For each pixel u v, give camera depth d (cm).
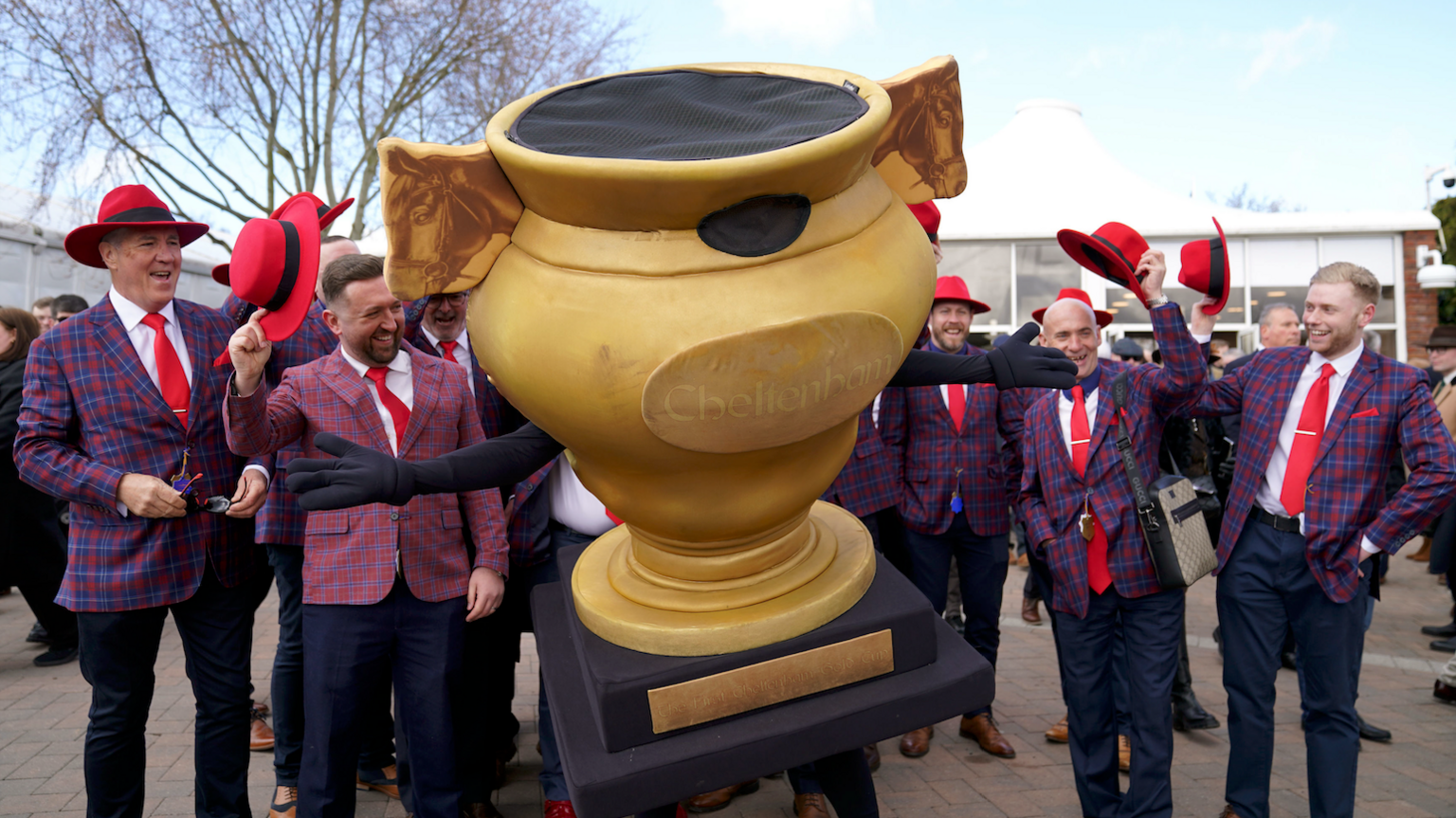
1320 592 300
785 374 113
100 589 251
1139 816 301
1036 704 454
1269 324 521
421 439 264
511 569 316
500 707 345
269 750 379
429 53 1420
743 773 129
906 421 403
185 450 264
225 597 272
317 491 121
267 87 1334
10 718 419
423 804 263
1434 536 562
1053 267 1053
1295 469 306
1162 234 1054
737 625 132
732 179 107
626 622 137
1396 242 1053
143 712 266
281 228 164
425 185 118
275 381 319
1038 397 338
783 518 138
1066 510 318
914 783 363
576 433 124
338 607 250
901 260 125
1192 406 328
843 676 137
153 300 269
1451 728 423
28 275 828
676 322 111
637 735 128
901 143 139
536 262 121
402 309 269
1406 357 1055
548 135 123
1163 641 306
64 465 249
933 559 394
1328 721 303
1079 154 1199
